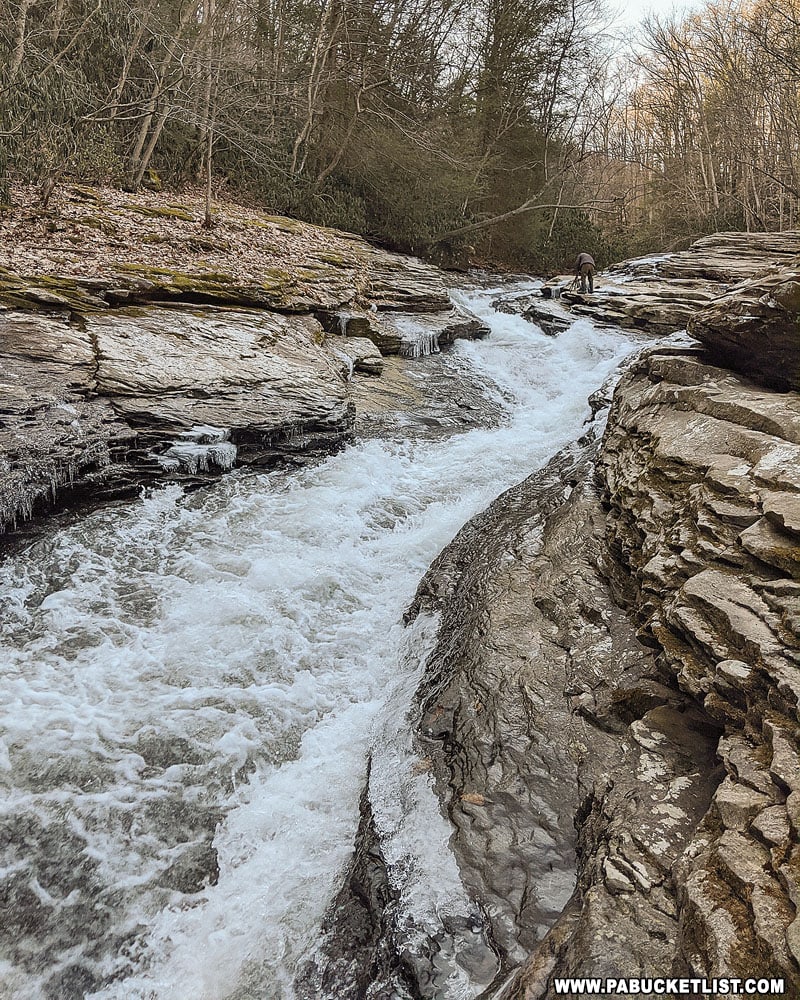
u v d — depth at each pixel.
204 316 9.00
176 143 15.96
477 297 15.81
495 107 21.64
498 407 10.69
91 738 4.43
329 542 6.77
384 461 8.40
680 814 2.84
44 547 5.86
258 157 16.69
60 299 7.77
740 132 26.47
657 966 2.23
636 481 5.43
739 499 4.17
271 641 5.48
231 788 4.33
